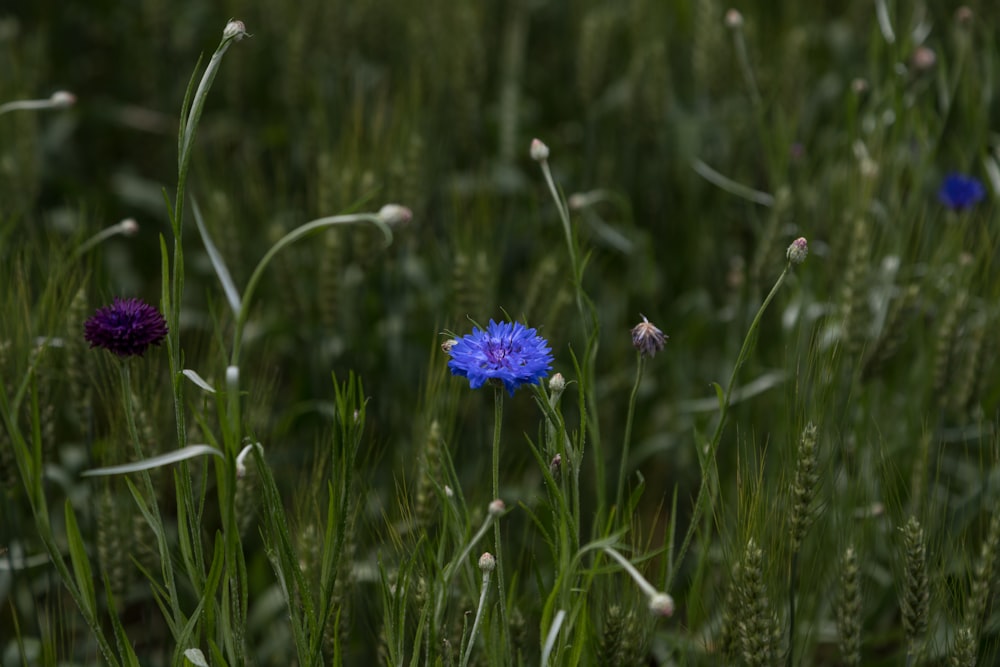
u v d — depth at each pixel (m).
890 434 1.53
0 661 1.42
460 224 1.66
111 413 1.42
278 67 2.28
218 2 2.39
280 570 1.23
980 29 1.73
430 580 1.22
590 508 1.55
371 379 1.64
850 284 1.45
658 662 1.45
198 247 1.98
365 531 1.45
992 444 1.42
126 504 1.37
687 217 1.91
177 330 1.19
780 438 1.43
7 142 1.68
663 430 1.71
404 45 2.17
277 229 1.59
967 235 1.63
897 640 1.48
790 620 1.32
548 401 1.20
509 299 1.73
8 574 1.46
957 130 1.74
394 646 1.23
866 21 2.15
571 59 2.32
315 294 1.65
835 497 1.42
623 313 1.73
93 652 1.45
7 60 2.06
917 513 1.37
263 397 1.42
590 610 1.31
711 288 1.84
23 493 1.51
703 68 1.89
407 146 1.64
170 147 2.25
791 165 1.77
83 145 2.36
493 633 1.24
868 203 1.53
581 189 1.92
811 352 1.32
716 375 1.74
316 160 1.82
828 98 2.11
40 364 1.36
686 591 1.48
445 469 1.28
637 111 1.89
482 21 2.14
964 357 1.49
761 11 2.22
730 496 1.52
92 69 2.52
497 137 2.11
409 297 1.72
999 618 1.37
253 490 1.35
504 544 1.38
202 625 1.24
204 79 1.16
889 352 1.46
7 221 1.61
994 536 1.29
